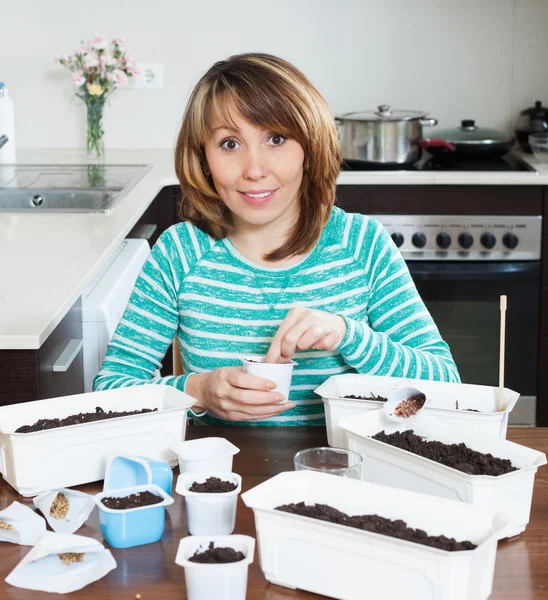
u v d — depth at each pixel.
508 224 3.07
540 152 3.27
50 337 1.66
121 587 0.90
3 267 1.88
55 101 3.61
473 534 0.87
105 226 2.30
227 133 1.39
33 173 3.09
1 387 1.51
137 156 3.46
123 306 2.26
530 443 1.26
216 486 1.02
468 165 3.25
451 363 1.48
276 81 1.37
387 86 3.57
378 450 1.06
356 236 1.58
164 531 1.01
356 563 0.86
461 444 1.09
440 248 3.10
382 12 3.51
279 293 1.55
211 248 1.57
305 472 0.96
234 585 0.85
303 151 1.42
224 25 3.53
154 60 3.56
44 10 3.52
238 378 1.26
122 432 1.14
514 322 3.12
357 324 1.38
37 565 0.91
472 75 3.56
